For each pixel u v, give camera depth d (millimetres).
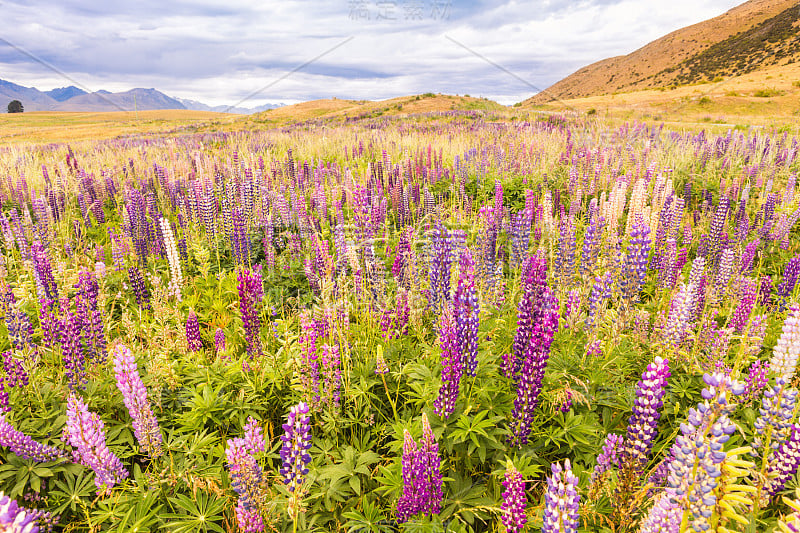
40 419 3934
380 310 5285
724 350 4285
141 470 3891
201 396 4383
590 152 12367
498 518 3225
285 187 12609
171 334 5332
